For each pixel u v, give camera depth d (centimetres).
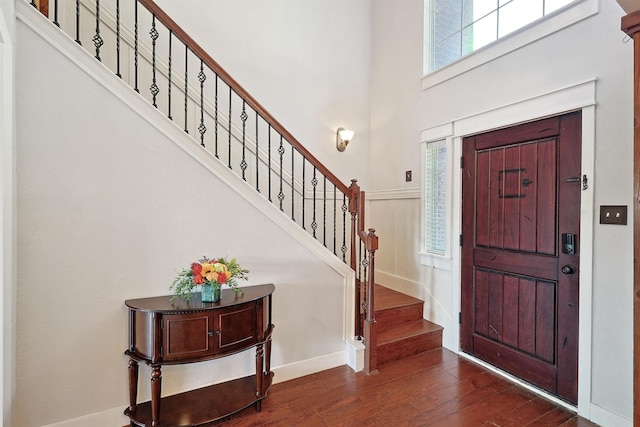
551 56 222
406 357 285
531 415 206
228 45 327
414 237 343
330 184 382
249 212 229
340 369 262
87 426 185
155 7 201
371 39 409
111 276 191
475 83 276
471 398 224
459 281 295
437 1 328
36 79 170
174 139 204
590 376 203
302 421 199
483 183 274
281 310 242
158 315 177
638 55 134
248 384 222
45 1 200
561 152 219
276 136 350
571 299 214
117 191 191
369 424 197
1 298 148
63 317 179
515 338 250
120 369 193
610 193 194
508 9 263
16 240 167
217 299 196
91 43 277
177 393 211
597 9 198
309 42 369
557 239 222
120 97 190
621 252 190
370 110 409
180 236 208
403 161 356
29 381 172
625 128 188
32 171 170
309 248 250
